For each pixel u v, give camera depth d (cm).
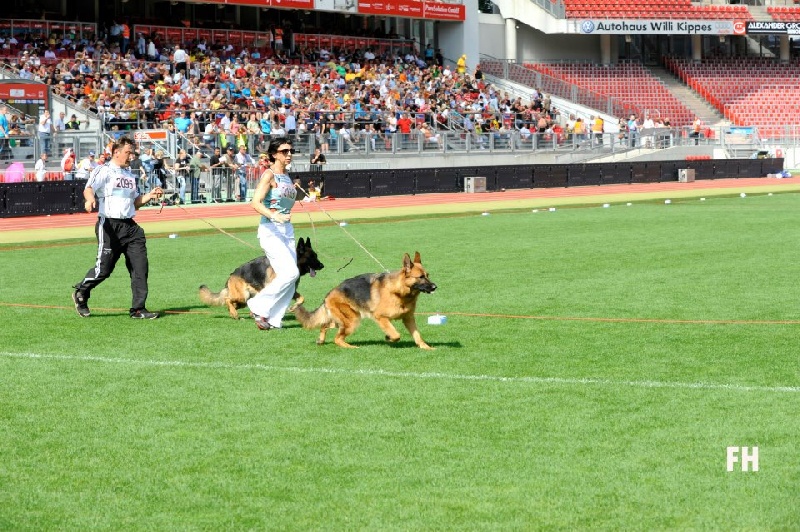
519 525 609
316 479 693
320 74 5569
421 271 1080
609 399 887
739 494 654
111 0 5634
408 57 6316
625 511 629
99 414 859
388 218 3114
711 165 5481
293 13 6278
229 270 1877
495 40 7212
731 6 7350
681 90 7125
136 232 1344
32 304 1477
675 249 2120
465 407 866
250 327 1273
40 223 3058
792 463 709
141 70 4853
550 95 6569
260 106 4972
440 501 649
